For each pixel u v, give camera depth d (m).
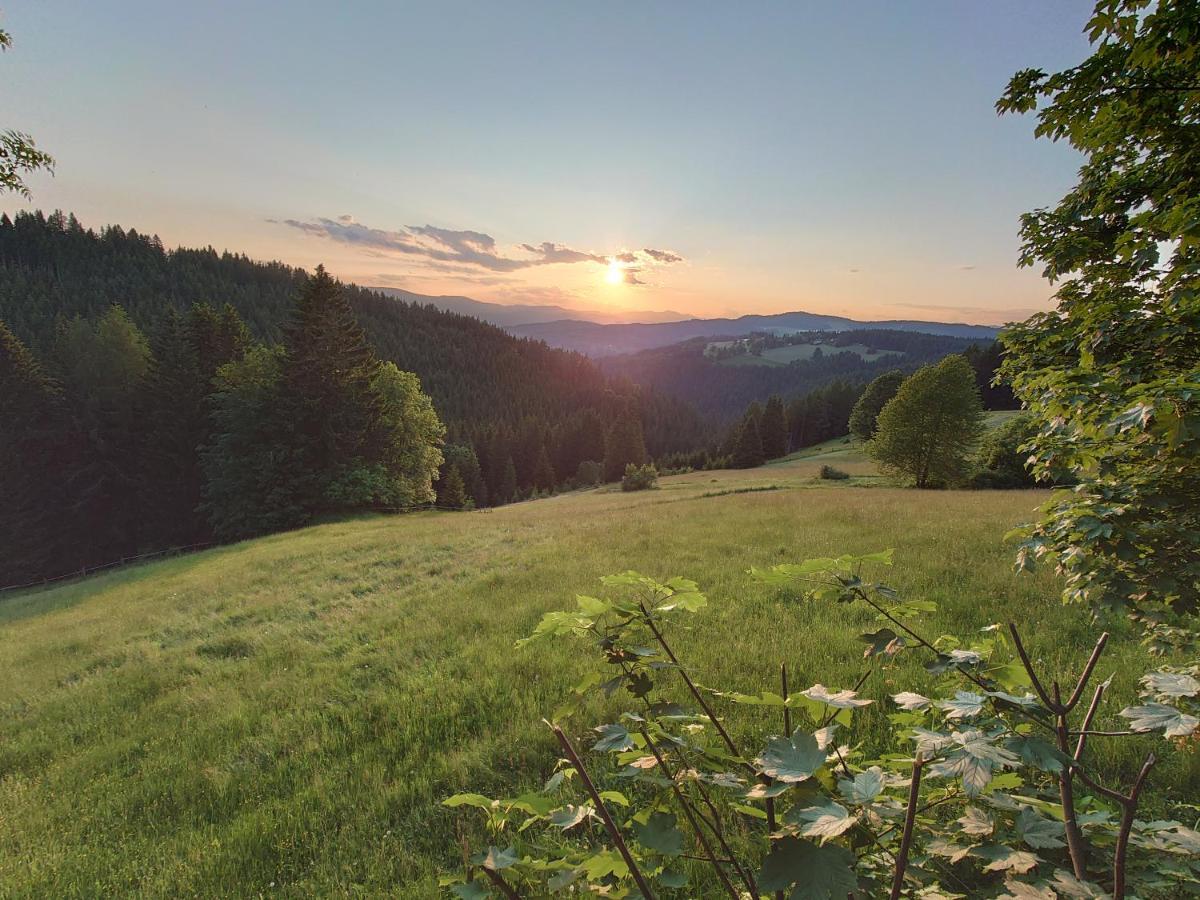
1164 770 3.34
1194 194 3.61
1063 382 3.29
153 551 43.31
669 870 1.48
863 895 1.13
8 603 23.86
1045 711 1.32
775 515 18.56
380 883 3.43
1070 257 4.29
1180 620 3.26
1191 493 2.89
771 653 5.99
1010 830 1.54
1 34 9.77
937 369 40.56
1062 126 3.90
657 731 1.59
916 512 17.42
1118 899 1.08
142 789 5.10
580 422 122.69
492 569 13.20
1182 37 3.10
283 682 7.36
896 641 1.60
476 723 5.36
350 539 21.73
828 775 1.38
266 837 4.04
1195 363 3.22
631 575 1.75
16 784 5.74
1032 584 7.85
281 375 40.34
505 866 1.44
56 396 44.78
